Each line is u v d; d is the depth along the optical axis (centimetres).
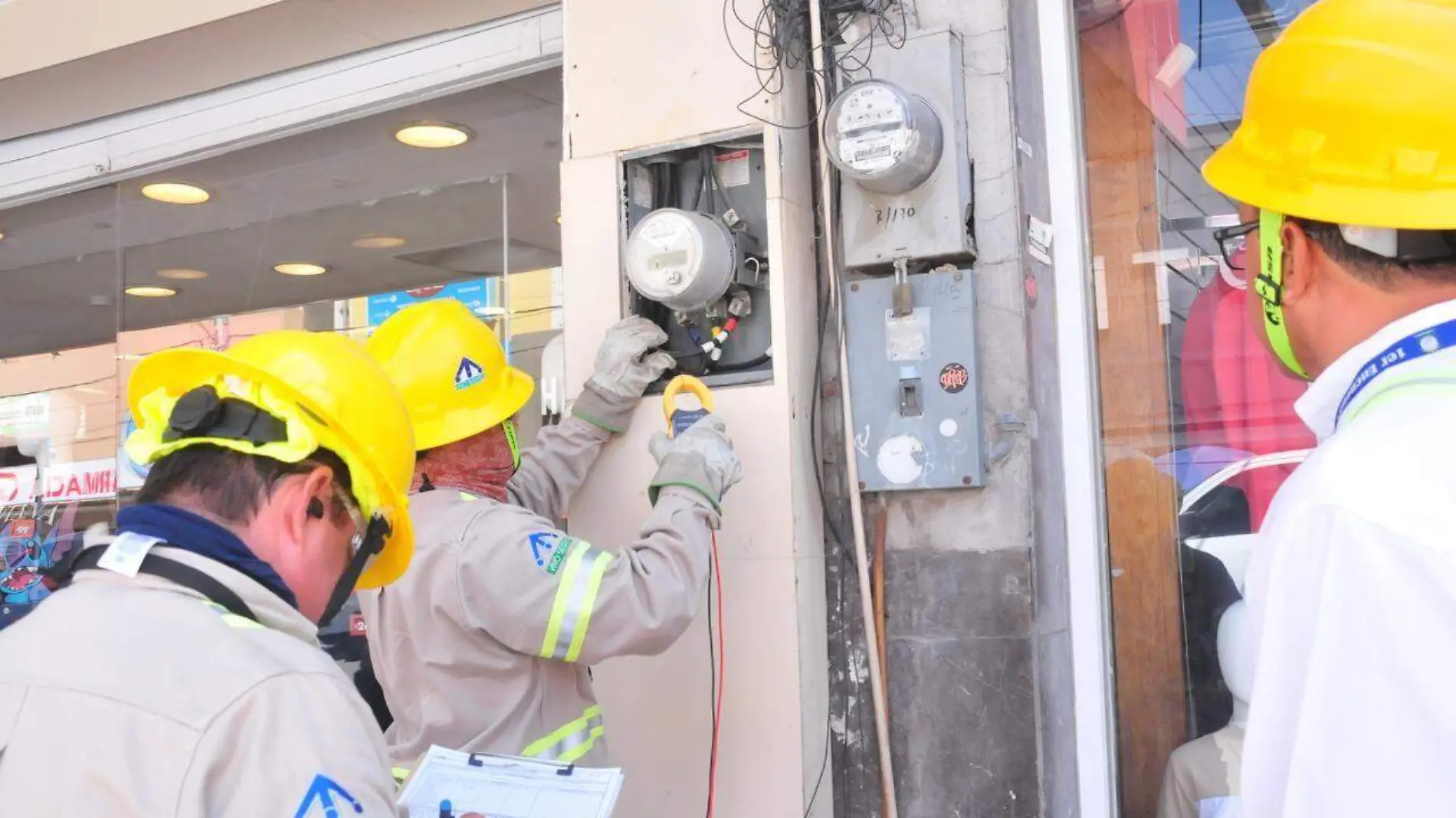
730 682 219
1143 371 227
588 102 245
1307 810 90
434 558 190
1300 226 109
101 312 411
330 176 356
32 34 323
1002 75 216
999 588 212
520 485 227
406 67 317
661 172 244
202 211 381
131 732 102
